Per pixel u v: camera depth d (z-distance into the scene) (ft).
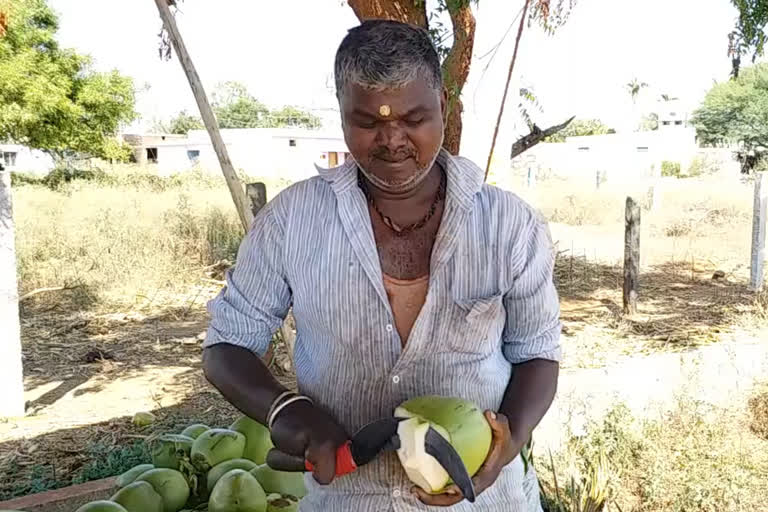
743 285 36.35
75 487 11.24
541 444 16.56
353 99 4.97
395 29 5.01
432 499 5.08
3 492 14.96
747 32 17.84
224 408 20.61
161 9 13.88
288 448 5.22
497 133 14.14
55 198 69.10
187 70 14.12
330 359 5.72
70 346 27.43
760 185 33.96
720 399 19.51
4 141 89.15
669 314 30.71
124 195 73.41
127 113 98.58
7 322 19.90
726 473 14.61
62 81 87.81
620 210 67.05
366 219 5.46
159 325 30.63
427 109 5.02
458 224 5.43
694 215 59.82
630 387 20.74
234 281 5.93
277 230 5.70
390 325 5.52
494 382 5.87
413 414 5.13
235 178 14.64
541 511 7.04
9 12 18.57
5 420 19.75
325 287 5.51
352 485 5.85
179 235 46.88
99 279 36.60
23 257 40.04
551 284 5.97
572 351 25.05
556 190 90.89
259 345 5.92
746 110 141.38
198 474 9.20
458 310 5.52
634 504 14.32
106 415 20.08
